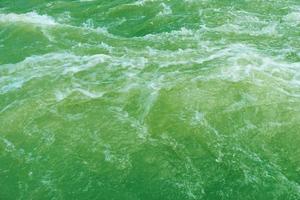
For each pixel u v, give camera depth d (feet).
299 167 37.14
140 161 38.50
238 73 45.65
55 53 53.06
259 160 37.76
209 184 36.29
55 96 45.57
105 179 37.45
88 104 44.19
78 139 40.86
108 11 62.64
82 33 56.80
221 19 57.16
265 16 57.36
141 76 47.06
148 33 56.54
